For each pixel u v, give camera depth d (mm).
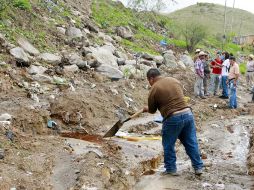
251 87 19922
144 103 13633
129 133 10328
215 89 17172
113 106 11805
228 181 7492
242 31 68938
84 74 14188
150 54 19141
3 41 12906
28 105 10031
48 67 13414
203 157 9117
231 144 10328
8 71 11844
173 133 7531
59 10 18547
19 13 15383
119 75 14883
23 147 7688
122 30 21297
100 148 8430
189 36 25906
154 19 28812
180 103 7473
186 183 7395
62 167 7176
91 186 6512
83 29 18062
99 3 24219
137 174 7715
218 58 17359
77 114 10086
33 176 6645
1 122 8336
